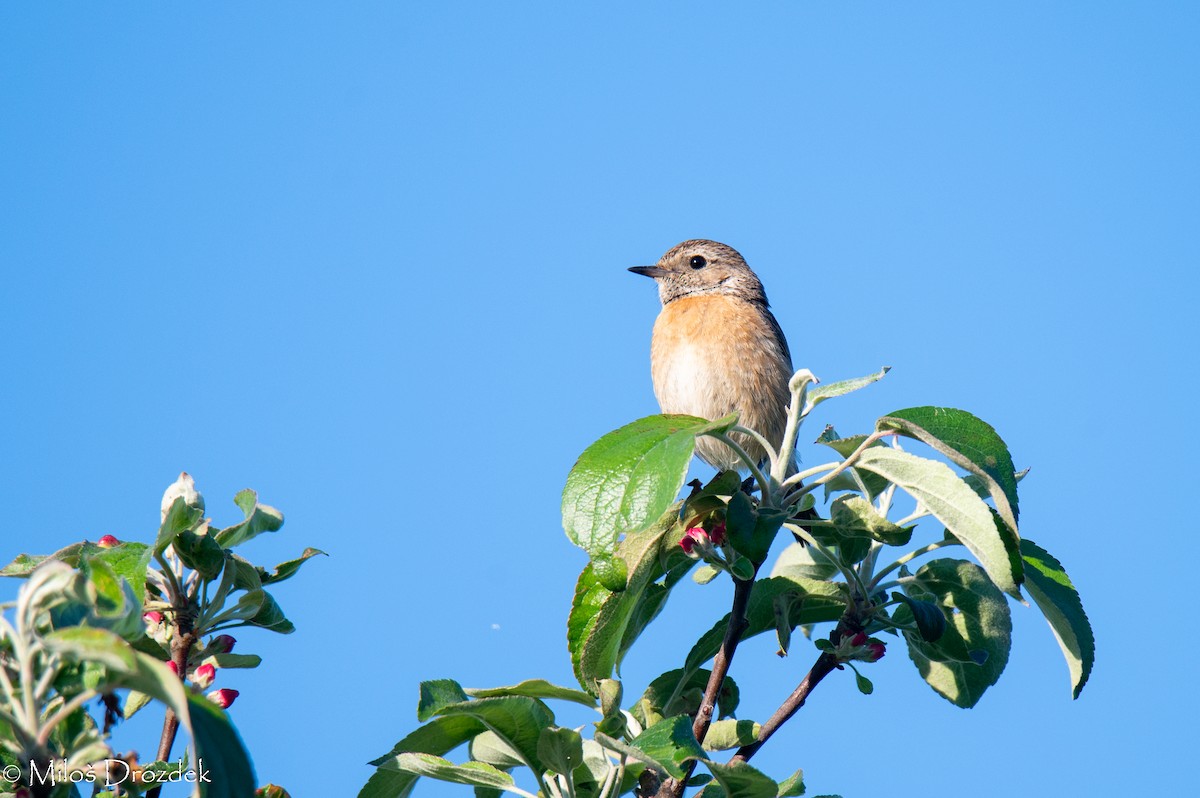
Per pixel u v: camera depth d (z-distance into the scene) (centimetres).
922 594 910
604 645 803
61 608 484
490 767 746
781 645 865
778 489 813
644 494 718
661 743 684
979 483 909
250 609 748
